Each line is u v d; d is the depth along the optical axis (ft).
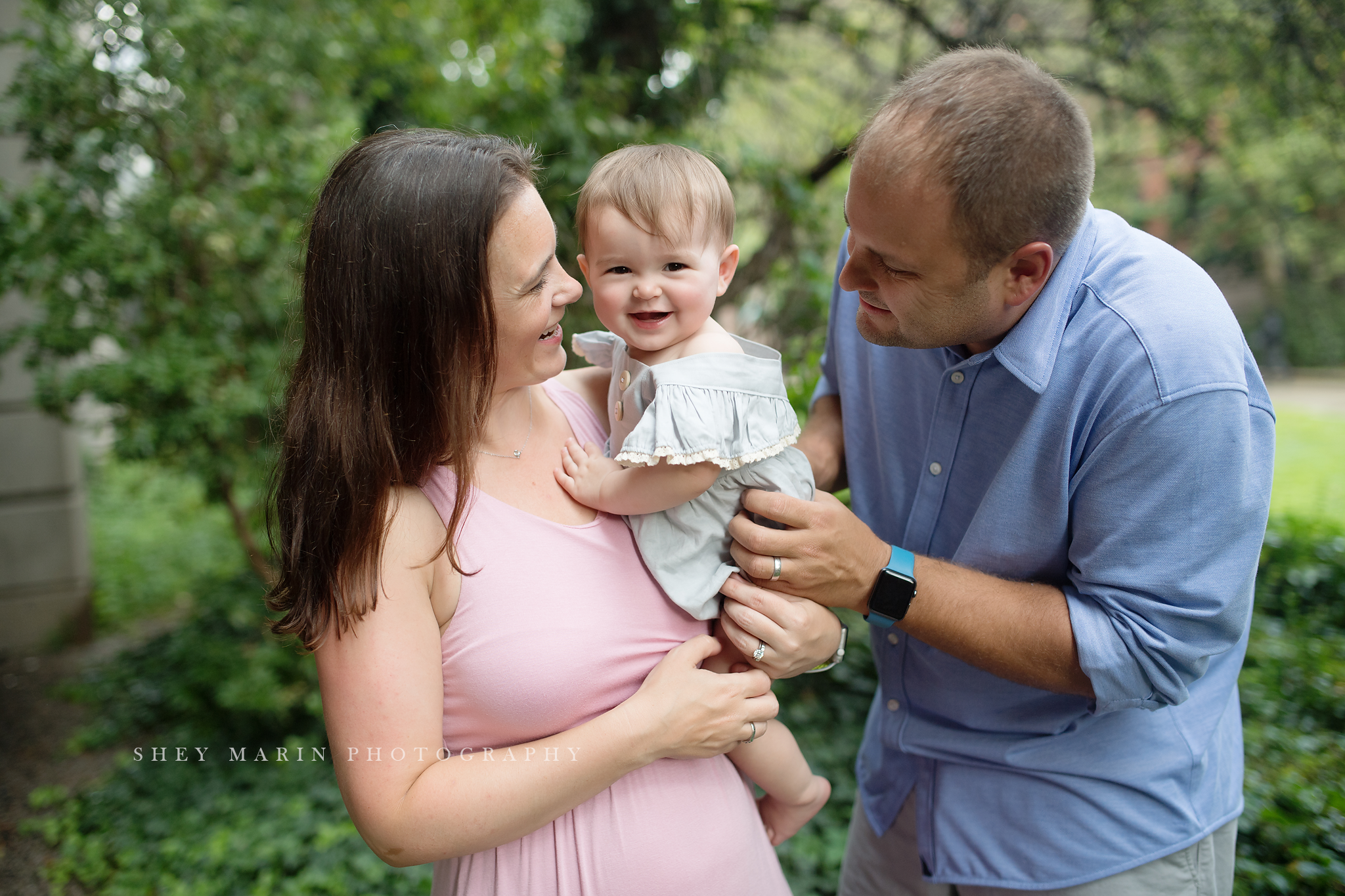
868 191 4.11
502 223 3.96
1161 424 4.13
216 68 13.92
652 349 4.70
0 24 17.35
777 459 4.83
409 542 3.94
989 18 18.74
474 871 4.25
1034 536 4.77
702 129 18.25
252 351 14.37
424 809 3.69
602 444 5.08
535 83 13.69
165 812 12.30
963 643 4.64
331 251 4.01
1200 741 4.87
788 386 9.35
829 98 21.74
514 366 4.22
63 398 13.64
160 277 14.17
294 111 15.49
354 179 3.99
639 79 16.89
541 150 13.29
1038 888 4.98
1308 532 19.40
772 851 4.96
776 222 15.78
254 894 10.39
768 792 5.32
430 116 14.96
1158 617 4.28
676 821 4.35
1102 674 4.35
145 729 14.99
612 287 4.65
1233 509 4.16
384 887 10.32
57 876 11.21
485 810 3.72
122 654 17.54
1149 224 46.62
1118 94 19.88
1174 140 21.17
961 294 4.26
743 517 4.67
